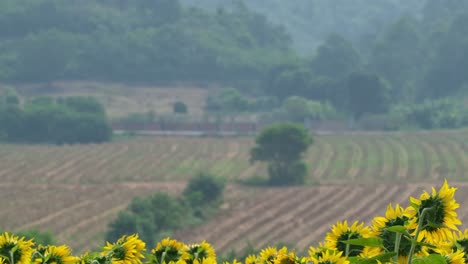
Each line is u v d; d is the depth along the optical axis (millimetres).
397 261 12344
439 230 12125
